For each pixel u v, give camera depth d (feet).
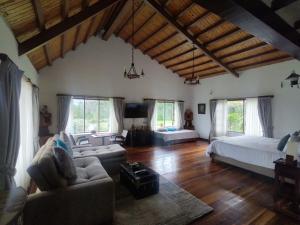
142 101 23.29
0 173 5.31
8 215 3.05
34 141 13.21
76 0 10.02
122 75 21.71
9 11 6.89
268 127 17.33
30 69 12.91
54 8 9.15
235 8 5.99
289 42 8.30
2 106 5.36
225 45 17.07
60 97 17.88
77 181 6.87
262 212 7.70
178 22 16.22
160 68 24.64
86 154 11.38
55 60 17.93
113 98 20.84
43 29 9.75
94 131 19.62
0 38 6.43
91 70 19.79
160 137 21.93
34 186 10.39
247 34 14.93
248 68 19.16
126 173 9.86
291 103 15.98
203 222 7.04
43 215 5.85
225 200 8.65
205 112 24.84
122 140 19.76
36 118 13.98
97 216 6.64
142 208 7.91
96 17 14.88
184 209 7.84
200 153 17.61
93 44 19.88
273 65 17.26
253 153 11.53
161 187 9.99
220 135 22.29
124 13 16.19
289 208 7.70
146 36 20.06
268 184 10.46
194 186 10.18
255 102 18.65
